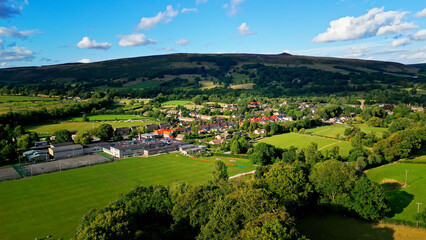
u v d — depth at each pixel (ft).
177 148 624.18
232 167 472.44
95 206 316.40
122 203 258.57
